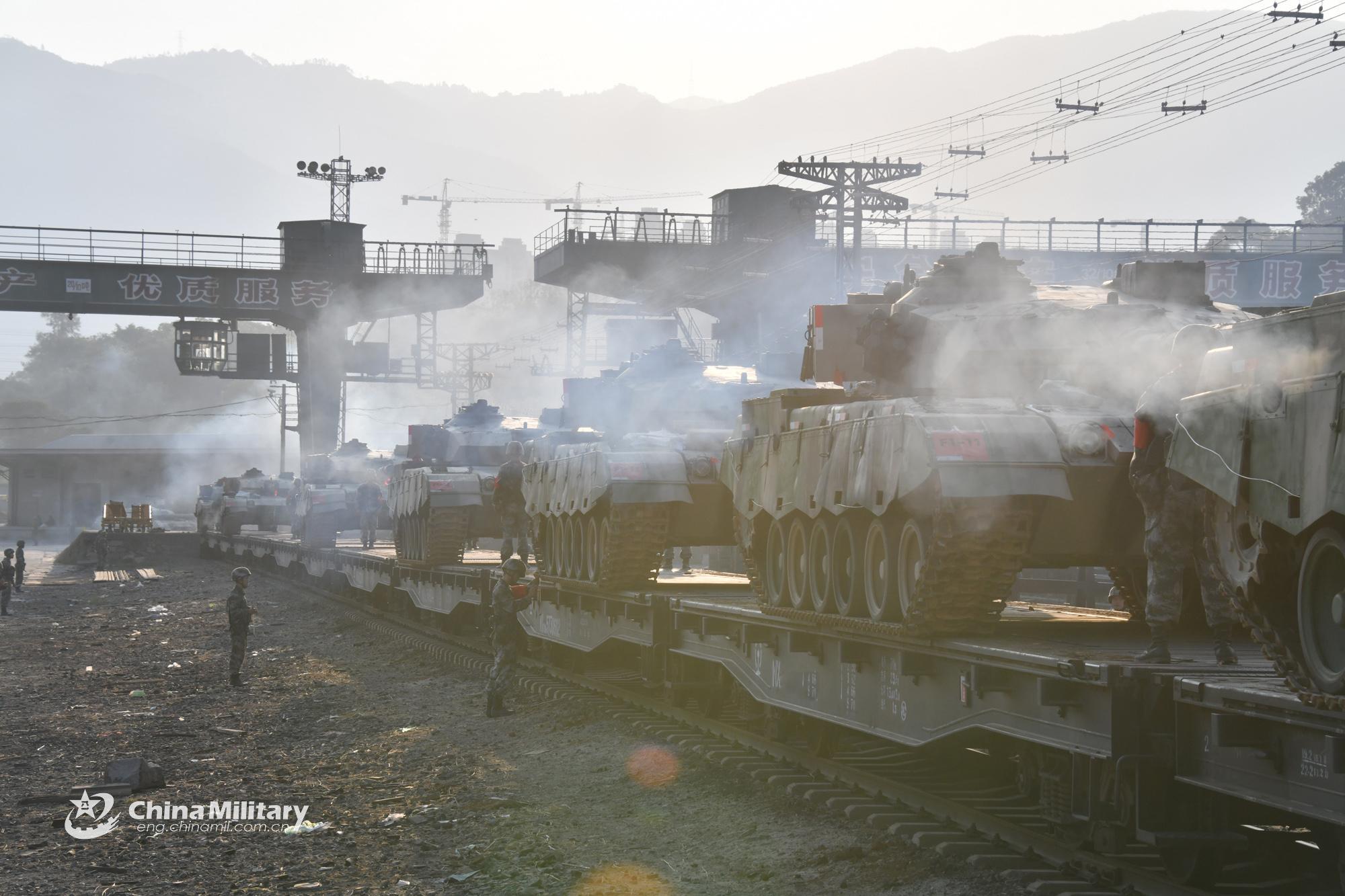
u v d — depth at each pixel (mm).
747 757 35781
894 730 29109
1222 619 22281
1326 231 189750
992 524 24844
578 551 52250
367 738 45969
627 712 44531
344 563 102000
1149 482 22438
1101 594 69000
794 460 33469
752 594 45500
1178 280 34750
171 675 67312
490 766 39375
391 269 182750
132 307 171750
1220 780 19922
